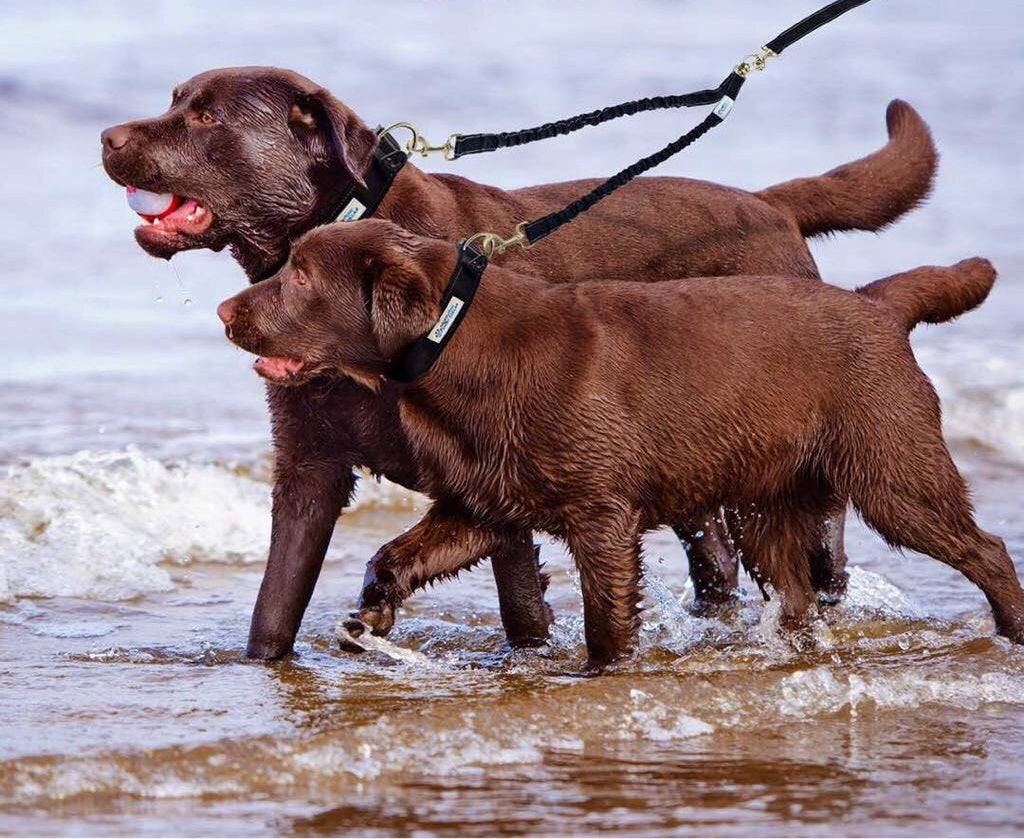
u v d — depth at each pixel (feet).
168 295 76.38
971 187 110.52
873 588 43.50
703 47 151.02
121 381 64.08
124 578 44.55
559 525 35.55
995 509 54.19
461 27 145.48
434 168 101.24
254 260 36.91
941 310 39.93
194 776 27.45
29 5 144.36
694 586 43.24
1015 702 33.45
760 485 36.91
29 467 50.03
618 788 27.66
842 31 168.14
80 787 26.86
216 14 143.23
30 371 64.69
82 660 36.19
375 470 37.19
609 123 119.65
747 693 32.68
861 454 36.55
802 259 42.22
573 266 38.75
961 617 40.96
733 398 35.78
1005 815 26.61
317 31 139.23
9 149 102.94
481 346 34.32
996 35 170.81
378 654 37.50
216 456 54.39
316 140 35.99
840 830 25.82
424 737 29.58
